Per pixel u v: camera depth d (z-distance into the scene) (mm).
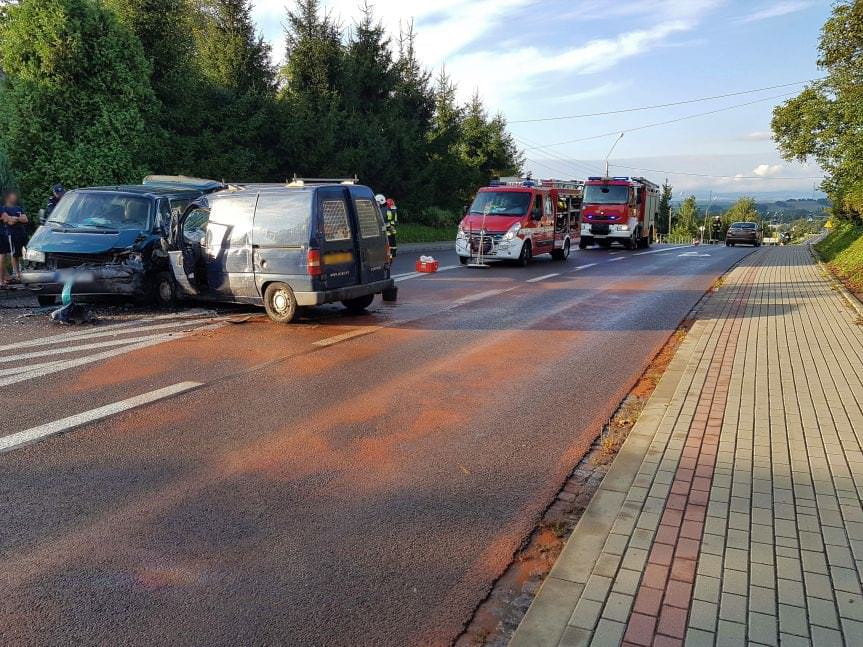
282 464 4859
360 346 8672
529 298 13062
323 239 9984
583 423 5820
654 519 3906
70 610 3156
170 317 10562
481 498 4371
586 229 28766
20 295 12219
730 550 3547
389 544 3781
